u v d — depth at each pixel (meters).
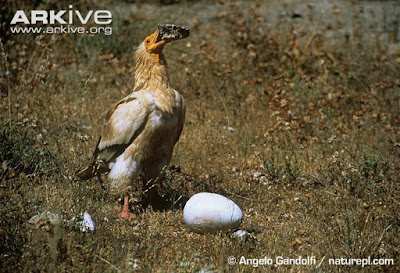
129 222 10.50
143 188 11.30
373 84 17.28
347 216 10.77
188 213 10.16
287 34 19.97
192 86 16.89
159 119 10.62
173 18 21.09
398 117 15.48
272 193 12.09
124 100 10.88
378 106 16.38
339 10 22.62
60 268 8.62
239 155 13.73
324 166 13.12
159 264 9.25
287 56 17.89
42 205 10.64
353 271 9.35
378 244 9.73
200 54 18.06
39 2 18.33
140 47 10.96
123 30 18.91
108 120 11.01
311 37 18.56
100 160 11.07
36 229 9.57
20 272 8.55
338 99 15.91
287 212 11.41
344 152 13.78
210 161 13.39
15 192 11.00
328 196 11.94
